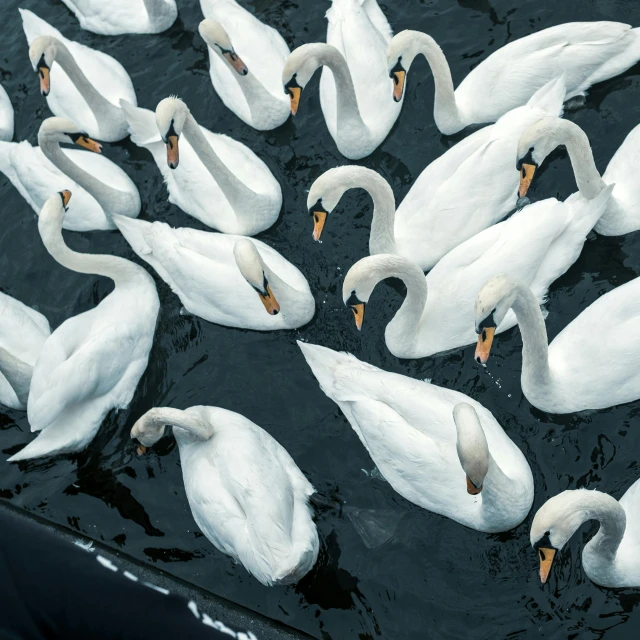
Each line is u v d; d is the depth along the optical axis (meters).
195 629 5.52
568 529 7.84
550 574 9.59
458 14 13.93
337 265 12.12
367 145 12.62
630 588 9.31
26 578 5.66
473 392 10.86
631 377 9.78
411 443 9.41
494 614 9.46
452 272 10.53
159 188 13.33
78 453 11.24
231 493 9.47
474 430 8.16
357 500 10.39
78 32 15.12
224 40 12.12
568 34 12.15
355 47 12.70
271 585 9.39
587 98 12.75
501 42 13.59
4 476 11.18
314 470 10.70
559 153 12.40
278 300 11.10
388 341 10.98
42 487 11.04
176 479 10.92
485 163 10.95
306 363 11.47
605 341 9.74
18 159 12.79
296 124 13.45
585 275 11.32
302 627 9.66
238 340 11.70
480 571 9.72
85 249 12.96
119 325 11.12
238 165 12.35
